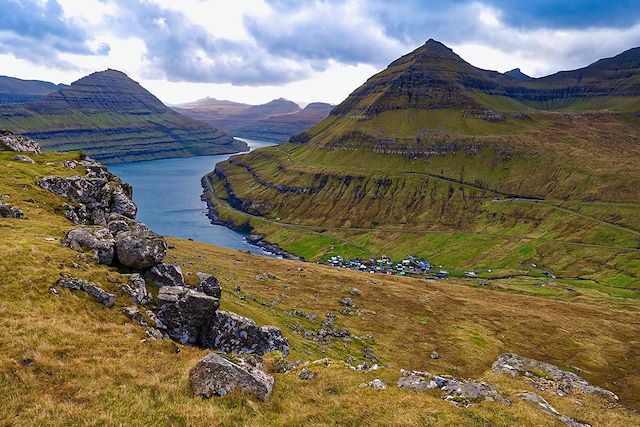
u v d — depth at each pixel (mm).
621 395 75688
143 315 35844
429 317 105938
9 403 19656
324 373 30109
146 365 25891
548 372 55281
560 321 116125
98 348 26828
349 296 112125
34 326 27031
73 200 67875
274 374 29047
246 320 41844
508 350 91750
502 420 24219
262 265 129375
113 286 37219
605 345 101000
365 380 29844
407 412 24062
